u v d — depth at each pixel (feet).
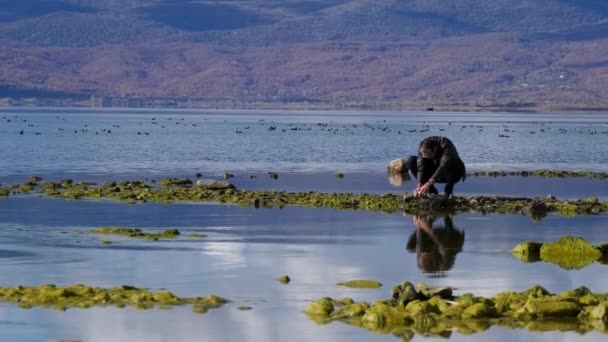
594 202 254.27
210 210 235.81
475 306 135.74
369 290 148.97
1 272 158.10
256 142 594.24
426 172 246.47
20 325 129.18
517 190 295.89
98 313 134.72
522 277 159.33
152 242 186.60
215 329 128.67
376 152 499.10
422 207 240.94
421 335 127.65
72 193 267.18
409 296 139.74
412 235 198.80
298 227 208.03
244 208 240.73
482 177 344.08
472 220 221.66
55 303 139.44
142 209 236.63
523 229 209.05
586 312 136.77
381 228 208.03
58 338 124.36
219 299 141.69
